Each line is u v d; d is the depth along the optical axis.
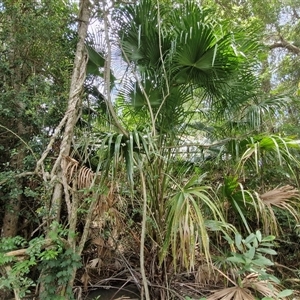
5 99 2.33
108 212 2.37
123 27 2.66
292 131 3.68
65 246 1.87
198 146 2.86
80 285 2.52
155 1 2.62
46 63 2.65
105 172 1.93
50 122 2.41
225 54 2.32
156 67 2.61
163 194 2.44
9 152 2.45
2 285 1.54
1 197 2.31
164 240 2.19
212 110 3.12
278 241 2.83
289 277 2.68
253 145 2.39
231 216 2.65
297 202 2.36
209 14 2.62
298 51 5.68
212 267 2.02
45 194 2.02
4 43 2.47
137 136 1.90
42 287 1.85
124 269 2.72
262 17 5.31
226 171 2.90
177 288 2.40
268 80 5.39
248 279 1.94
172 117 2.69
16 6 2.43
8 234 2.35
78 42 2.49
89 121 2.69
